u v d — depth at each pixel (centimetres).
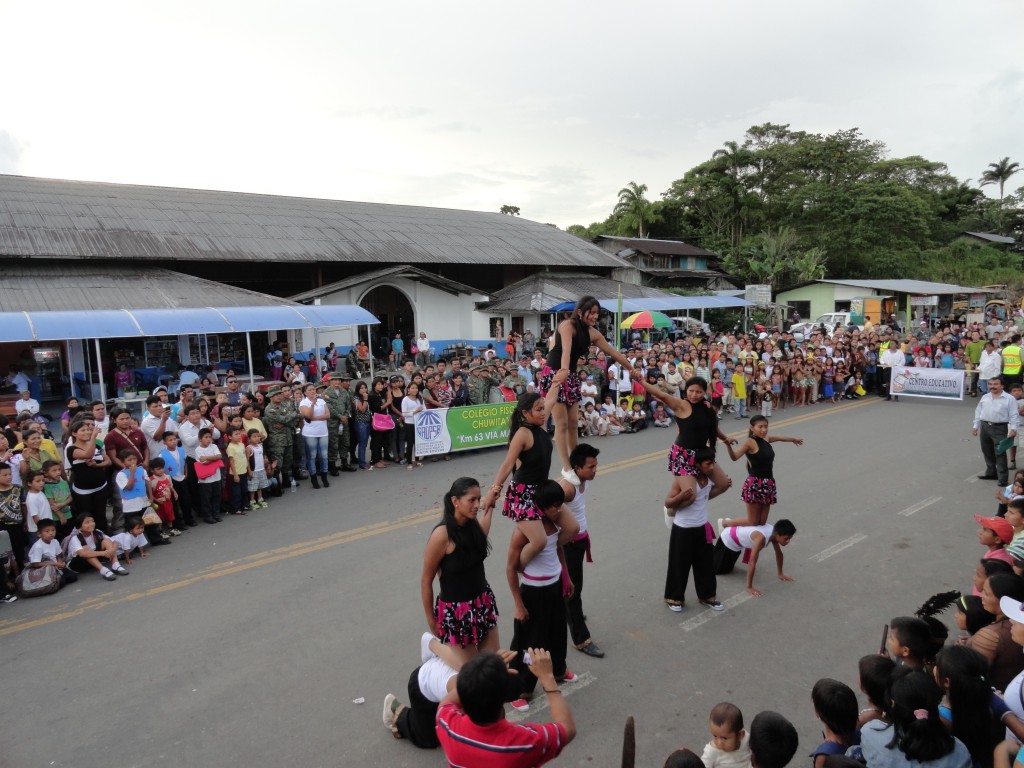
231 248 2584
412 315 3294
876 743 331
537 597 519
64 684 553
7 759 460
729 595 704
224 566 801
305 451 1136
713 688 533
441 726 318
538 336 3288
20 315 1631
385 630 632
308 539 884
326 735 480
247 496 1023
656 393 638
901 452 1303
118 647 613
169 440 938
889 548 819
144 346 2305
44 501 785
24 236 2223
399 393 1309
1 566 718
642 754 453
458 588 455
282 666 573
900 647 404
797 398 1939
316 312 2153
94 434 870
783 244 4747
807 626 632
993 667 418
